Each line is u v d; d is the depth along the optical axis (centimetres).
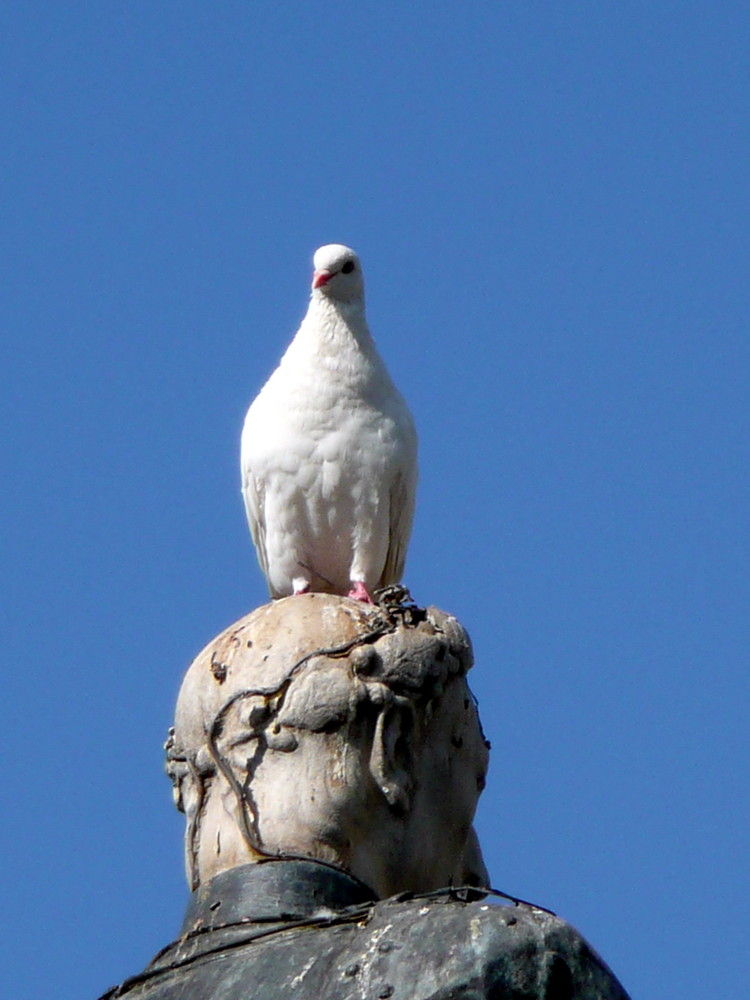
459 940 1382
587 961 1387
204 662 1617
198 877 1586
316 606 1620
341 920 1488
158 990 1488
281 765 1574
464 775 1620
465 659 1623
